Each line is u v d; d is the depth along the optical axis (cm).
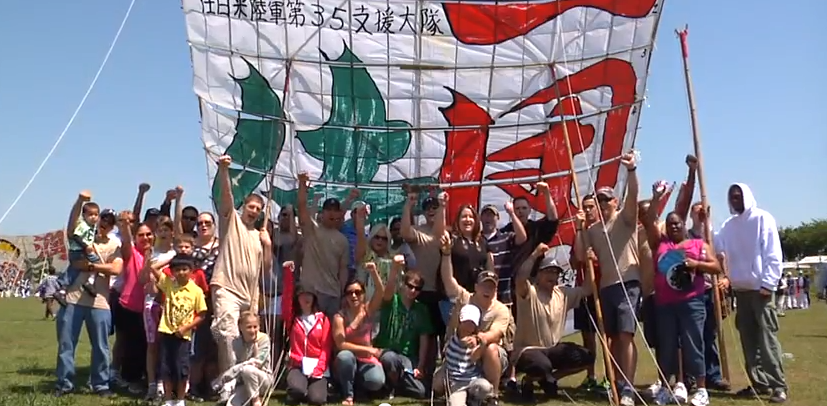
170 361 931
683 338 990
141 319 1083
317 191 1322
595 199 1048
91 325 1022
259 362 941
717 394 1055
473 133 1306
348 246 1090
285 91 1255
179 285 944
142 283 1016
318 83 1266
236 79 1271
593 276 977
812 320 2786
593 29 1257
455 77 1267
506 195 1352
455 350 952
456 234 1127
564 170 1331
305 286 1059
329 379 1007
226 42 1254
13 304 4156
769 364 999
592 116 1307
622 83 1301
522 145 1318
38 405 927
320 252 1063
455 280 1025
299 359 990
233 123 1307
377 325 1045
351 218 1218
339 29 1235
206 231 1042
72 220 1010
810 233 9506
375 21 1233
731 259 1039
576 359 1015
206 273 1020
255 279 988
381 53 1247
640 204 1080
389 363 1017
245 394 932
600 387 1073
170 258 972
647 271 1059
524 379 1014
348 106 1277
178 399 930
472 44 1249
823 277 5269
